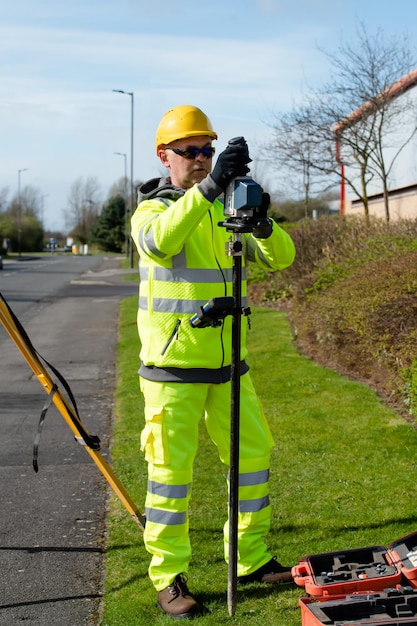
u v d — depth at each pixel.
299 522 4.61
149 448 3.62
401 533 4.35
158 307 3.57
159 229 3.32
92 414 8.30
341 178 17.62
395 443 6.14
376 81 17.78
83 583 4.05
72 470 6.14
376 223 13.20
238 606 3.57
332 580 3.31
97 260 68.25
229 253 3.23
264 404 7.73
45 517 5.05
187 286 3.54
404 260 8.05
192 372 3.56
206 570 4.02
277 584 3.78
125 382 9.87
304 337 10.97
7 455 6.64
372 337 7.51
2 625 3.60
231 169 3.13
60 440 7.16
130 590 3.87
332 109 16.38
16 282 34.41
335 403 7.54
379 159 15.84
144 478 5.80
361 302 7.73
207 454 6.20
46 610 3.75
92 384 10.15
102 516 5.06
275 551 4.21
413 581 3.24
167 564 3.61
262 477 3.76
